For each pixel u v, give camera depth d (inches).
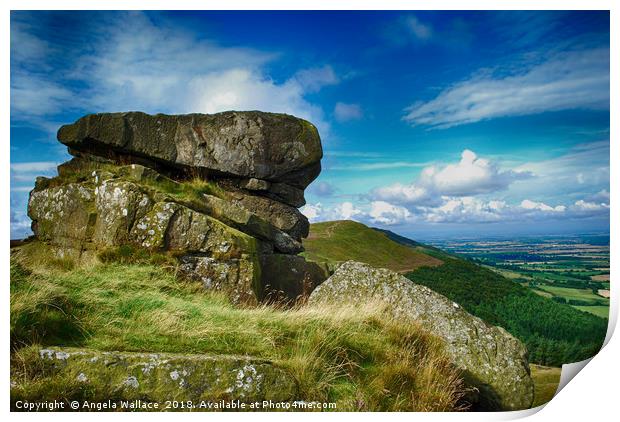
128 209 404.2
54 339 262.1
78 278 337.4
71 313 283.1
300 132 557.6
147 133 503.5
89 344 262.1
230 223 472.1
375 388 280.1
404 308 373.4
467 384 332.2
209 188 509.4
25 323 259.4
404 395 283.6
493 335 350.9
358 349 307.6
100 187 422.9
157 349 266.7
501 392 329.7
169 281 379.9
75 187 448.1
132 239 403.2
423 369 304.3
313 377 273.3
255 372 254.8
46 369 239.5
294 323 320.2
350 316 345.1
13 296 273.0
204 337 284.0
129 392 238.5
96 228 419.5
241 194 542.9
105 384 238.1
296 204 584.4
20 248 478.3
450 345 344.5
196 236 413.4
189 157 520.1
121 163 499.5
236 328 299.1
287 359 282.0
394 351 313.7
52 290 291.6
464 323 355.9
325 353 291.7
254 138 538.0
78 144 493.0
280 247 525.3
